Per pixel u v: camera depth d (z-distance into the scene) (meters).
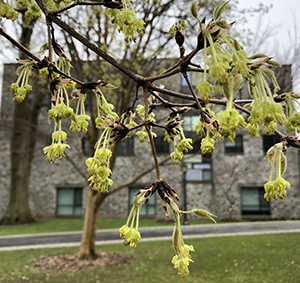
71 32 0.98
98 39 6.36
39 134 9.84
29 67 0.97
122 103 7.12
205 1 6.02
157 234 13.04
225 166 17.58
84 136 8.59
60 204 18.70
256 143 17.58
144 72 7.20
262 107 0.60
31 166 18.92
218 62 0.60
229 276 6.34
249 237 11.27
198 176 17.78
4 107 16.53
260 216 17.19
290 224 15.12
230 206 17.25
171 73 0.85
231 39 0.65
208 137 0.72
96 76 6.84
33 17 1.07
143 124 0.87
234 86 0.59
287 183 0.73
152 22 6.33
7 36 0.94
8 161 18.94
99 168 0.76
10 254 9.39
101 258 8.27
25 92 0.94
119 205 17.89
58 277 6.67
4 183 18.75
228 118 0.57
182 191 17.56
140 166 17.92
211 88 0.60
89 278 6.53
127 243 0.69
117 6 0.93
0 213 18.42
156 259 8.22
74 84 0.95
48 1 1.17
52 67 0.95
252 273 6.52
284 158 0.76
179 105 1.09
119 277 6.54
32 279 6.52
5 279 6.48
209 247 9.55
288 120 0.75
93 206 8.30
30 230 14.98
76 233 14.12
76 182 18.53
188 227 15.16
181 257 0.70
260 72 0.63
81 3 0.96
